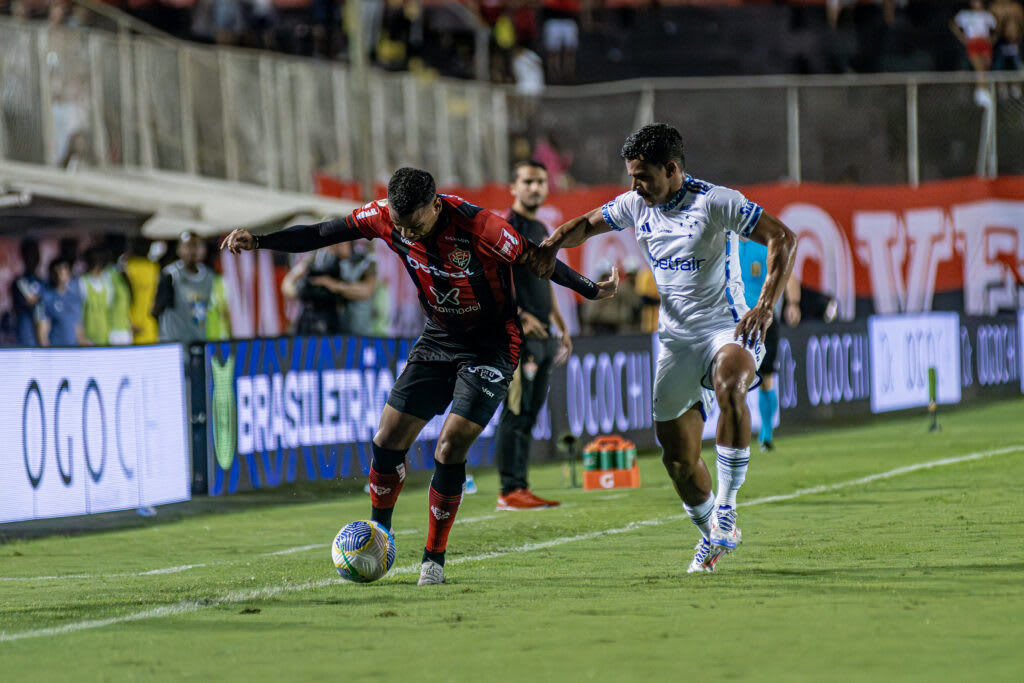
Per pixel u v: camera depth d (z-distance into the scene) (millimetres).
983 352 68438
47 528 34344
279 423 41844
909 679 14227
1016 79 72000
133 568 27047
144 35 70688
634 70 91562
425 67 85938
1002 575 20859
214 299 51969
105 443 35188
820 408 58375
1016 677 14172
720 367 21203
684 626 17562
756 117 74375
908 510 30484
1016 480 35906
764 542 26188
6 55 58188
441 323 22359
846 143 74062
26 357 32750
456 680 14867
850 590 19969
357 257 50938
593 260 67375
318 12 84688
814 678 14391
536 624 18078
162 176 63188
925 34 87438
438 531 22234
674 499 35250
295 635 17922
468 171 72812
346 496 40062
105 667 16266
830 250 69750
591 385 49844
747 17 91500
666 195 21438
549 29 90188
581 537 28500
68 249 53500
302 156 68312
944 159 73000
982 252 71250
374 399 45375
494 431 48000
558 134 74062
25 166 57906
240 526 33969
